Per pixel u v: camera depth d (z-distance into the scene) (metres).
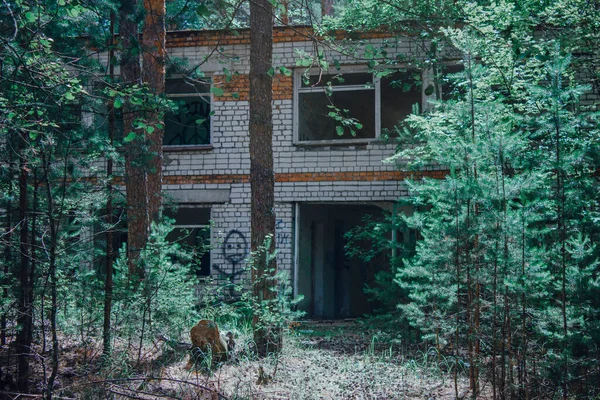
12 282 6.92
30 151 6.24
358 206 19.94
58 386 6.94
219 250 14.54
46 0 5.47
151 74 10.00
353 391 7.34
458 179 6.65
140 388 7.07
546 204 6.19
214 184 14.70
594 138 7.00
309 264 16.34
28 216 6.79
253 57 9.66
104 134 7.29
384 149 14.17
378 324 10.80
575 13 9.06
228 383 7.48
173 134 16.00
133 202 9.98
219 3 5.47
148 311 7.95
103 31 7.41
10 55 5.07
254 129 9.63
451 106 7.51
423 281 8.57
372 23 11.90
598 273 6.04
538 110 8.69
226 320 10.80
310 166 14.42
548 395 6.34
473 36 7.48
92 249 7.93
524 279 6.04
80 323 8.30
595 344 5.75
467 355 7.87
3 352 7.65
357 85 14.87
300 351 9.41
